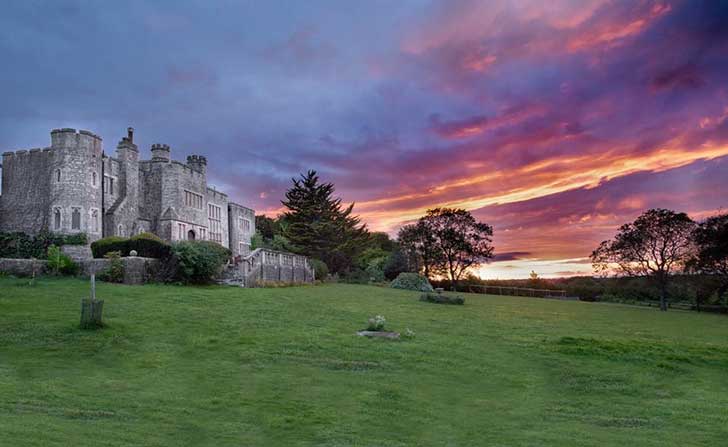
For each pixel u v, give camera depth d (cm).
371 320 1931
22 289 2316
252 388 1199
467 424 1053
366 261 6988
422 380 1335
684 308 5209
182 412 1026
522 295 5997
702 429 1059
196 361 1395
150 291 2508
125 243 3091
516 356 1648
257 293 2830
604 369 1517
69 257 2973
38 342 1464
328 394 1182
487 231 6644
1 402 995
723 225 4809
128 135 4962
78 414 965
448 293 5041
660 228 4934
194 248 3070
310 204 6462
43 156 4475
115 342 1509
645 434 1023
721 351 1805
